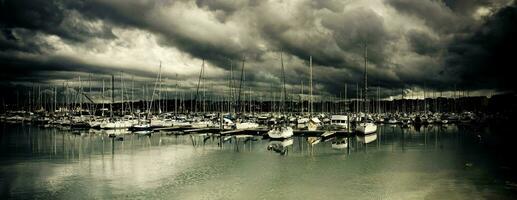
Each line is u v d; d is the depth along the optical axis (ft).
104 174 152.66
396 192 123.24
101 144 253.44
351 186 130.82
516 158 186.09
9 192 126.62
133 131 352.28
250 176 147.23
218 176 147.84
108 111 520.83
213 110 556.51
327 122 441.68
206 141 271.69
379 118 514.68
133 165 171.94
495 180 137.80
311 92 344.90
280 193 123.13
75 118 451.53
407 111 649.61
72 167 167.73
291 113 479.00
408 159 184.03
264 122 429.38
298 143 257.14
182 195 122.21
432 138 291.17
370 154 201.87
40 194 124.36
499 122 480.23
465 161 177.06
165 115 481.05
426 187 128.98
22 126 436.35
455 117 519.60
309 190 126.11
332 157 191.93
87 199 118.93
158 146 241.55
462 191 123.75
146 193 124.88
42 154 206.80
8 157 196.65
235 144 252.62
